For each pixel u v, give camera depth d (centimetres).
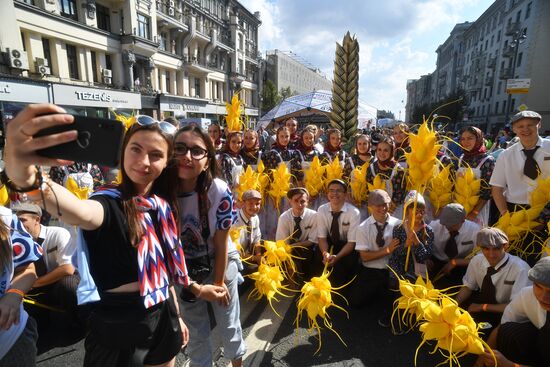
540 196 266
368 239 303
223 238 181
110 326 127
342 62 630
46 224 379
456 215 295
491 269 245
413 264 285
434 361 235
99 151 89
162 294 131
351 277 339
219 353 243
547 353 190
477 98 4781
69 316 263
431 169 195
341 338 261
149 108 2339
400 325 263
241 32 4009
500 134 1294
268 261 277
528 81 1007
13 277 163
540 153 296
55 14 1584
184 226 174
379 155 399
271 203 434
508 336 205
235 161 441
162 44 2617
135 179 125
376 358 238
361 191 411
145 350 135
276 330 273
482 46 4778
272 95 4681
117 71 2053
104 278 125
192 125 164
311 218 362
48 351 247
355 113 643
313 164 432
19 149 85
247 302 320
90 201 117
